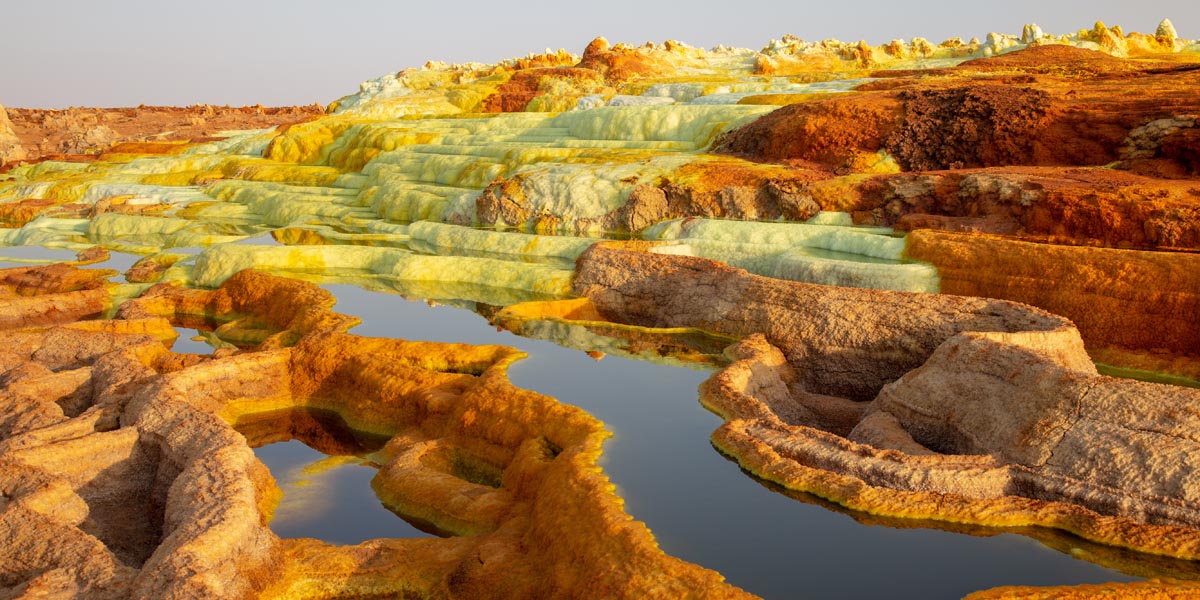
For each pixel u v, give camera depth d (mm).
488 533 13945
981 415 15320
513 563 12453
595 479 13539
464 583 12305
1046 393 14430
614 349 22250
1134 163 29281
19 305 27391
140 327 25781
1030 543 12281
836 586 11180
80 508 13742
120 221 44531
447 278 30641
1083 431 13586
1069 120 31859
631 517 12367
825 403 18984
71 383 19906
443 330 24312
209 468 14094
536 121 56188
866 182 31078
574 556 11875
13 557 12234
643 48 78438
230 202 51156
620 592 10797
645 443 15914
